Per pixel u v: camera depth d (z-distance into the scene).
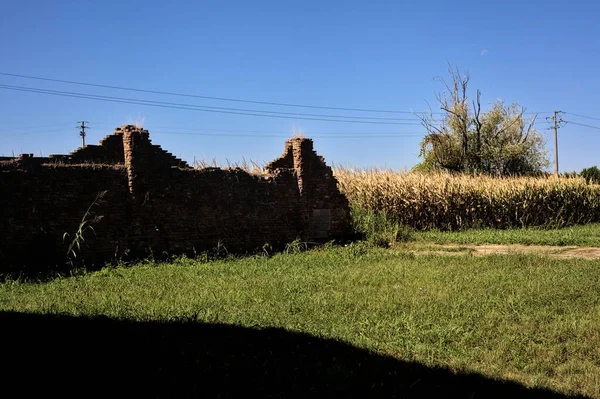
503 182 30.38
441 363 7.11
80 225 15.39
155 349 7.34
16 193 15.02
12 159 15.98
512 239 22.72
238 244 19.73
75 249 15.91
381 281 12.84
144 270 15.09
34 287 12.72
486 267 14.76
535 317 9.06
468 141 47.16
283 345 7.73
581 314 9.20
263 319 9.04
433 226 29.06
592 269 13.77
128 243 17.05
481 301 10.29
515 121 47.78
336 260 16.98
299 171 21.73
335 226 22.61
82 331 8.14
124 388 6.04
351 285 12.40
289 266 15.91
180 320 8.71
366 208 29.20
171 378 6.32
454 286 11.84
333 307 10.04
